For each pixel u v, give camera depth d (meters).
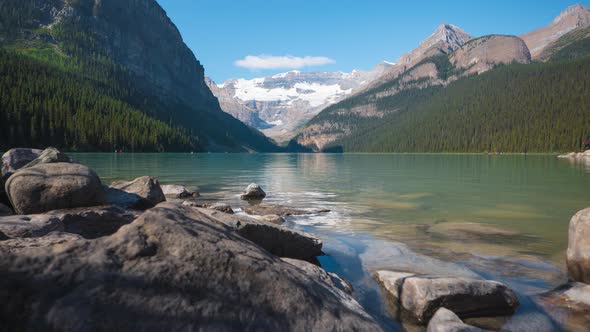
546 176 25.94
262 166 46.94
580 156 79.12
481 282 4.27
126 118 120.00
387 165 49.88
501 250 6.58
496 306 4.09
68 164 7.66
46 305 1.92
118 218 6.93
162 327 2.04
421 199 13.99
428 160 71.56
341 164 54.66
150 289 2.18
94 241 2.41
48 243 3.26
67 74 165.00
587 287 4.60
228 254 2.63
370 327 2.71
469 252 6.46
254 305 2.39
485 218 9.86
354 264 5.89
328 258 6.24
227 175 28.56
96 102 124.44
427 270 5.49
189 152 142.88
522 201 13.22
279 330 2.33
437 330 3.52
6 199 8.02
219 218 6.07
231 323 2.22
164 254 2.45
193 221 2.97
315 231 8.40
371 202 13.21
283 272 2.77
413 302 4.14
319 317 2.55
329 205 12.49
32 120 82.62
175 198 13.97
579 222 5.18
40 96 102.31
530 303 4.32
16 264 2.05
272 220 9.41
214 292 2.33
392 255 6.34
